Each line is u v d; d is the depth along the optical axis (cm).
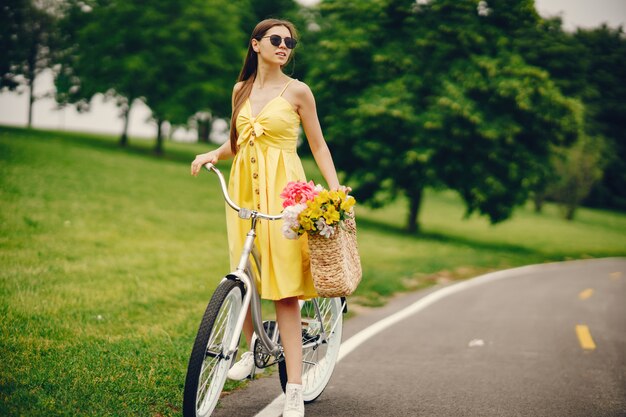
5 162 2350
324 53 2792
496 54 2603
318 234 343
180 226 1689
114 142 4516
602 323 815
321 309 445
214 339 346
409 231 2795
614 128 5662
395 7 2648
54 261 944
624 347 660
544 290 1202
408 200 2927
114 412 366
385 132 2602
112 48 4050
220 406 423
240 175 378
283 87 377
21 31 4869
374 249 1914
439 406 441
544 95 2514
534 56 3092
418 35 2623
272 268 367
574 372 547
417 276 1363
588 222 4588
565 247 2970
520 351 630
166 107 3847
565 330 752
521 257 2284
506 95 2436
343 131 2650
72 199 1798
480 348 641
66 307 653
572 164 4453
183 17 4009
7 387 386
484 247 2556
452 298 1045
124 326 604
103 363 457
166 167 3347
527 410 437
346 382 499
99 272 896
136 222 1616
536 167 2558
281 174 373
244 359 389
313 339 425
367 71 2706
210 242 1472
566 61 3142
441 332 727
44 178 2120
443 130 2527
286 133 374
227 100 4175
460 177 2592
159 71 3909
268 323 394
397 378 514
